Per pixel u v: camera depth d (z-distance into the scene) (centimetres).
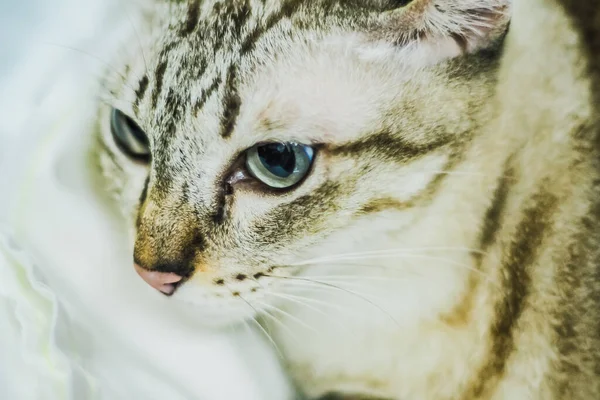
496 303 35
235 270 33
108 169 36
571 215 34
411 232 34
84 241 34
